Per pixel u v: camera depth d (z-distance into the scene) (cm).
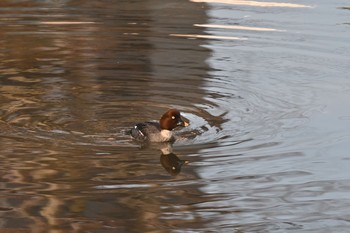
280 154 1335
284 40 2050
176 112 1384
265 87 1709
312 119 1506
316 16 2267
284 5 2395
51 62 1862
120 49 1964
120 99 1609
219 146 1366
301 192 1196
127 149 1345
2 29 2117
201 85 1714
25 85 1689
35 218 1098
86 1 2416
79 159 1295
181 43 2012
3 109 1524
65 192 1178
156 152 1335
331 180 1236
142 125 1402
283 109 1570
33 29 2120
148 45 1992
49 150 1326
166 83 1717
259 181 1231
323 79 1769
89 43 2008
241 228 1083
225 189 1201
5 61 1862
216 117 1520
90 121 1473
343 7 2370
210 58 1908
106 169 1257
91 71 1792
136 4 2383
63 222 1088
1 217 1100
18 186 1195
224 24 2181
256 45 2012
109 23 2180
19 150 1323
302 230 1081
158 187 1202
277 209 1143
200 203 1154
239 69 1828
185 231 1070
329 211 1137
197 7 2359
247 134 1427
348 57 1920
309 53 1952
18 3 2389
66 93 1638
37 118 1480
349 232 1073
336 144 1378
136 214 1116
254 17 2255
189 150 1348
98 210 1126
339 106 1584
